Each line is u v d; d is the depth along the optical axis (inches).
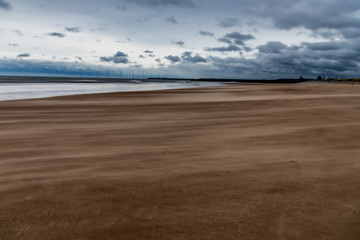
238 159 185.9
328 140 243.6
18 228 95.2
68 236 90.5
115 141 256.1
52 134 295.6
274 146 224.7
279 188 132.5
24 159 189.5
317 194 124.8
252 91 1398.9
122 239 89.3
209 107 609.0
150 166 171.3
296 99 741.3
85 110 567.5
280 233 92.3
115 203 116.3
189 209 110.6
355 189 130.3
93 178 148.1
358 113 437.1
